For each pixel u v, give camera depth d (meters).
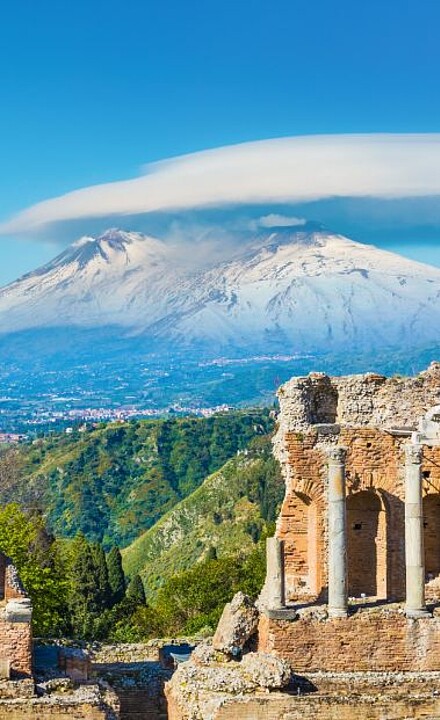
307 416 77.69
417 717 68.00
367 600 75.38
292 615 71.44
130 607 164.88
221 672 69.69
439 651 72.19
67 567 142.62
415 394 79.00
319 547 75.38
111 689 69.19
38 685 67.31
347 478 75.94
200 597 139.50
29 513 179.12
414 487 73.12
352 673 70.81
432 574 77.62
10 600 69.75
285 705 67.19
